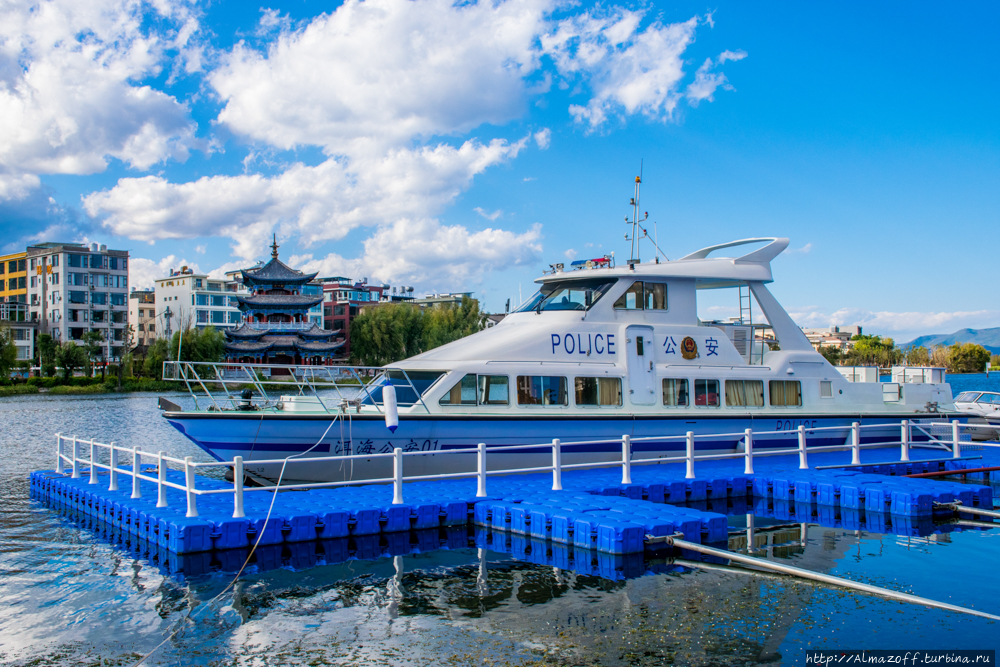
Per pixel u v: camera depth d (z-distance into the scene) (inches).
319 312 4033.0
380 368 589.0
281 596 345.1
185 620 317.1
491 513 465.7
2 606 334.6
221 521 406.9
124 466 705.0
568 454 591.5
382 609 327.3
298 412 529.3
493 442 565.0
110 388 2972.4
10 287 4033.0
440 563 394.6
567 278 636.1
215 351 3235.7
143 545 434.9
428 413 546.0
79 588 358.3
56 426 1405.0
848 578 374.3
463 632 299.7
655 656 275.7
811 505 544.1
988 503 563.5
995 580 371.2
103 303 3818.9
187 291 3927.2
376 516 444.1
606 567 382.6
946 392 780.0
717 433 632.4
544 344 591.5
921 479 578.6
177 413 516.7
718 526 432.8
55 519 514.6
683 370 626.2
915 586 361.4
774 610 321.4
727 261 664.4
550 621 310.3
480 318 3479.3
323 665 271.4
